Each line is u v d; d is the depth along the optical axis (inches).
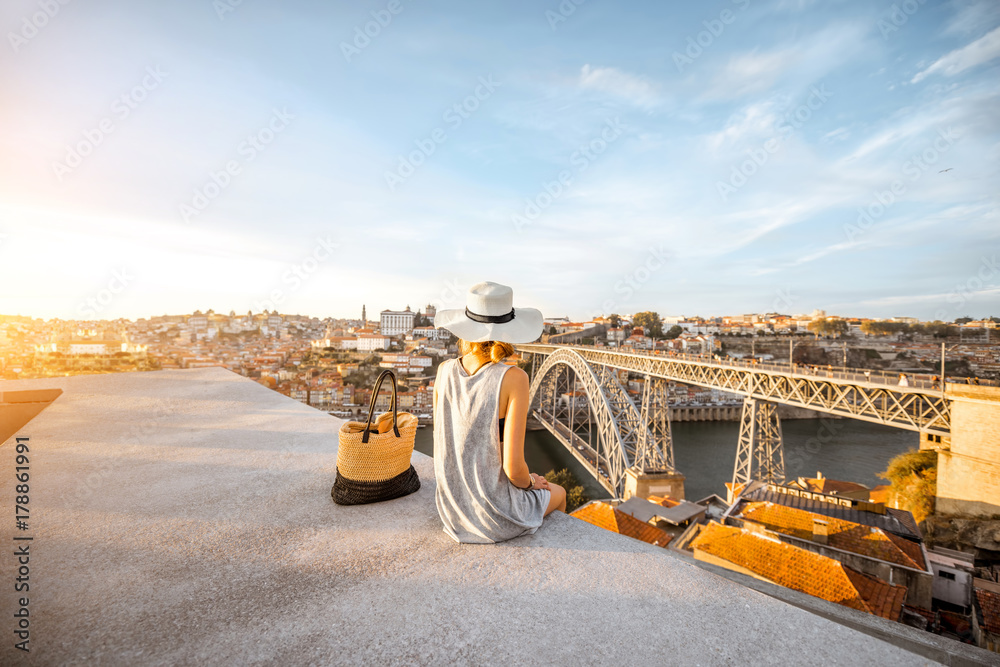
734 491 1290.6
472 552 84.3
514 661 56.4
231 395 236.4
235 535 91.3
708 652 58.4
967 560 716.7
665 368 1742.1
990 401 790.5
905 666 56.3
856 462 1887.3
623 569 78.9
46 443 155.3
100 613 64.8
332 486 116.6
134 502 107.8
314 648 58.7
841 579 551.8
